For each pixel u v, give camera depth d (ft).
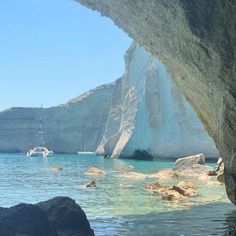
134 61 220.64
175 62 40.27
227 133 35.24
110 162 177.68
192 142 180.45
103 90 395.96
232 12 29.32
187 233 37.27
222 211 48.78
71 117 390.63
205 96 39.45
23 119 393.29
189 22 32.35
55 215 33.40
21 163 177.78
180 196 59.72
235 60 30.37
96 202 56.44
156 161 181.98
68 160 205.36
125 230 38.52
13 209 32.48
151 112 191.93
